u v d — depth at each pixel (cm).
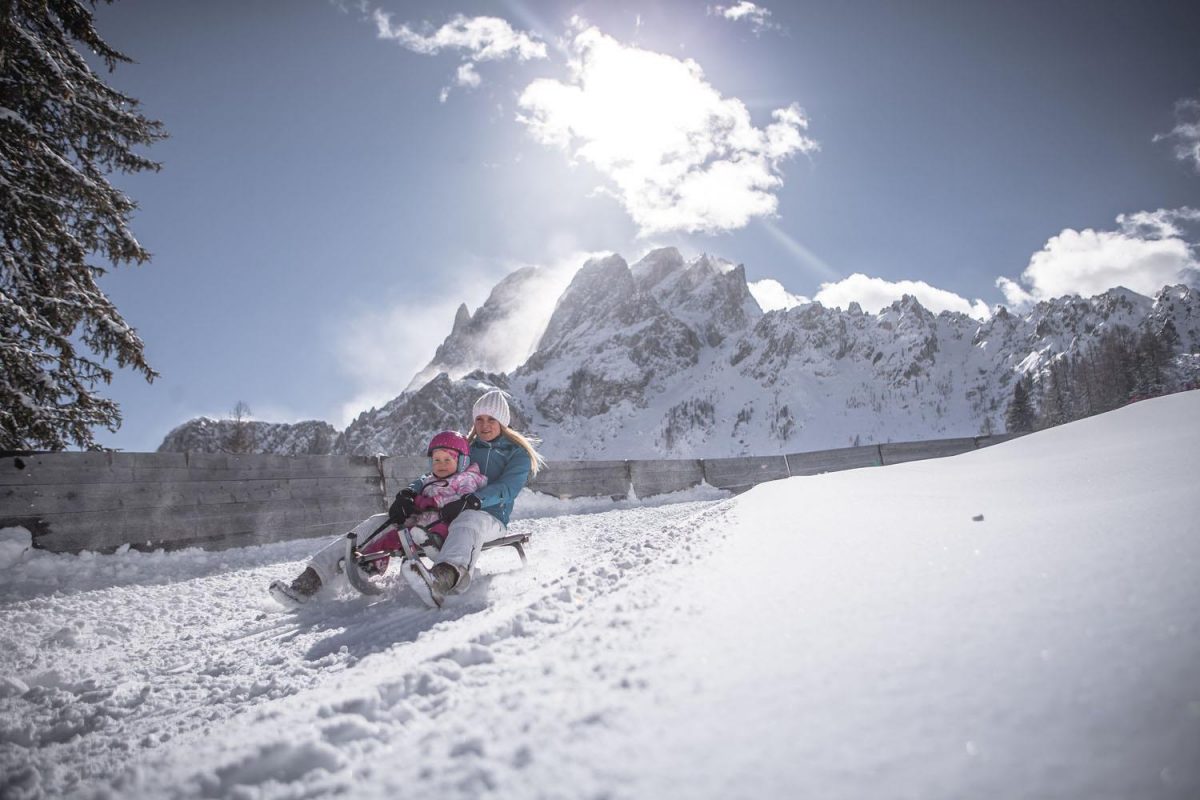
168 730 193
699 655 126
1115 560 131
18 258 866
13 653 335
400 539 365
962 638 108
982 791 67
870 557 184
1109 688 81
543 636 186
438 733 114
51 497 643
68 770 167
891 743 80
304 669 240
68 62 936
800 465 2111
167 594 519
